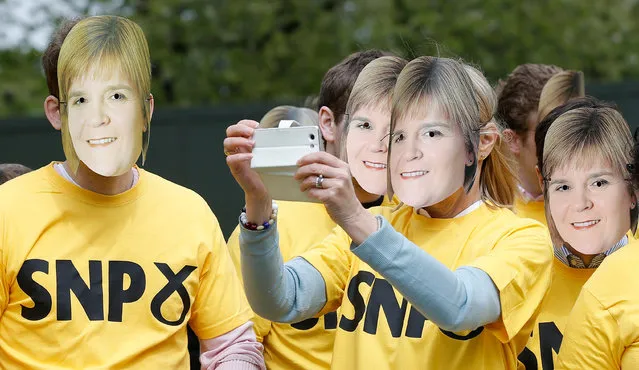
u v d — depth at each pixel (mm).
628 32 17516
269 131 3742
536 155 5309
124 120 4203
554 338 4980
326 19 16484
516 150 5902
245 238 3973
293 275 4184
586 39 16953
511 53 16531
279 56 16281
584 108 4898
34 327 4121
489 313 3844
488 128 4164
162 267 4270
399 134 4086
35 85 16750
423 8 16438
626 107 9352
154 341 4211
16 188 4230
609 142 4762
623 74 17297
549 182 4879
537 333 5000
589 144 4770
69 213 4215
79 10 16750
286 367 5031
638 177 4449
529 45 16562
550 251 4117
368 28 16312
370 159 4531
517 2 16781
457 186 4074
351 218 3723
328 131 5305
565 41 16797
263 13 16297
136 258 4242
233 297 4453
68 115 4207
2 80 16641
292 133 3729
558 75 5922
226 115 10109
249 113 10117
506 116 5934
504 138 4297
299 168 3697
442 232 4148
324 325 5012
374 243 3709
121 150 4191
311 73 16359
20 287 4125
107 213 4250
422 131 4051
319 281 4250
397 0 16719
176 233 4328
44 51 4363
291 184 3762
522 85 6008
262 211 3938
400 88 4102
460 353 3988
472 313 3775
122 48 4230
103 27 4250
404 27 16250
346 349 4184
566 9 16938
